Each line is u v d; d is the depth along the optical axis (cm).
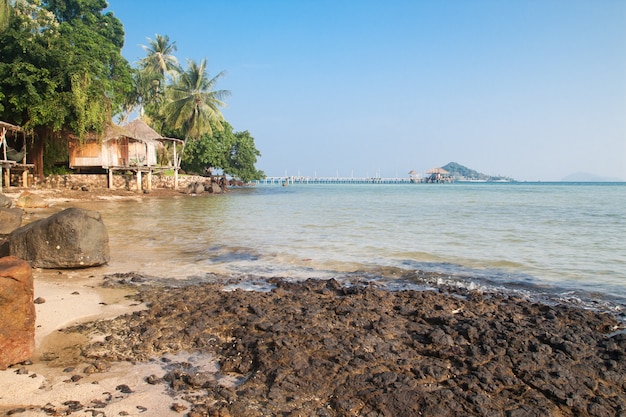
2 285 495
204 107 5222
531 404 437
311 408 428
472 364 511
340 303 740
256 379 480
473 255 1230
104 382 477
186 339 593
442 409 424
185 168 6406
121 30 5269
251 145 7156
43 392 451
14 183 3166
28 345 526
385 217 2322
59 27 3472
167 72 5762
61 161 3816
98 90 3117
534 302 794
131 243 1409
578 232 1712
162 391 459
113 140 3725
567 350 544
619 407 434
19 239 974
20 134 3172
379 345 562
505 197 4822
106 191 3625
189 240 1480
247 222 2045
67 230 970
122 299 778
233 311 691
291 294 809
